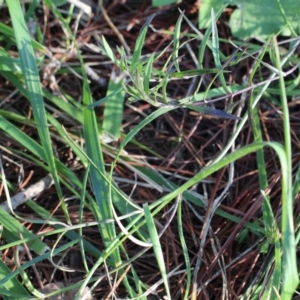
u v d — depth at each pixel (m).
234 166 0.31
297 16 0.28
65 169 0.29
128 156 0.31
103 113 0.33
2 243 0.29
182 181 0.32
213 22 0.23
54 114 0.33
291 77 0.34
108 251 0.24
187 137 0.33
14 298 0.26
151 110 0.34
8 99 0.33
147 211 0.23
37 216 0.30
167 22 0.36
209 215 0.28
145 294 0.25
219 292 0.28
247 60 0.34
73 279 0.28
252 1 0.33
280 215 0.28
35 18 0.34
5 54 0.31
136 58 0.24
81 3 0.34
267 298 0.24
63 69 0.34
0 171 0.31
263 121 0.32
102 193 0.27
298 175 0.26
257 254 0.28
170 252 0.29
